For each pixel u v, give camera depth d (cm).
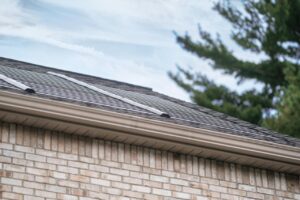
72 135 1437
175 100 1830
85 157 1436
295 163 1581
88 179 1428
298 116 3048
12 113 1376
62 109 1393
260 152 1541
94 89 1620
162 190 1480
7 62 1827
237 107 3250
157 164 1489
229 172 1548
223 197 1529
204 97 3350
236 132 1558
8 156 1380
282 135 1680
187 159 1518
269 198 1569
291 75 3130
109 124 1428
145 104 1623
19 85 1423
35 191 1385
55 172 1407
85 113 1409
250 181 1562
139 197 1459
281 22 3341
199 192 1510
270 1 3425
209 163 1535
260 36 3431
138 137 1466
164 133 1466
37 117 1393
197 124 1528
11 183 1371
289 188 1592
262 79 3400
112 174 1449
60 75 1752
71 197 1408
